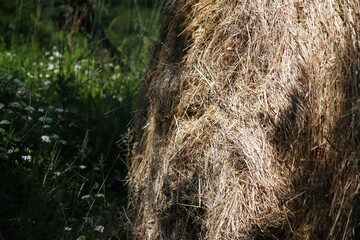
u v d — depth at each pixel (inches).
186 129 159.0
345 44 148.6
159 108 174.9
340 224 149.7
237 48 154.9
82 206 183.9
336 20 150.2
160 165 169.8
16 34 422.6
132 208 190.2
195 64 160.7
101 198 195.6
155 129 177.3
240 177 146.4
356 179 148.4
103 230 159.9
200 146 154.3
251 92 150.1
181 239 154.6
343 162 145.7
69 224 166.7
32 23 426.9
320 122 144.6
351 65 147.5
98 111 261.3
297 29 149.1
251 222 143.9
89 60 349.4
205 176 151.0
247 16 153.9
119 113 260.4
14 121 216.4
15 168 179.8
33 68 346.6
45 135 216.4
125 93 297.3
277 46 149.3
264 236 147.1
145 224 178.2
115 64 379.2
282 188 145.4
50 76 328.5
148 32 382.3
